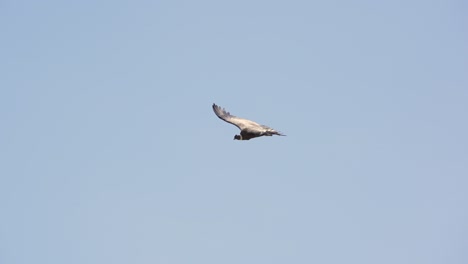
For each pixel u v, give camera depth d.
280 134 103.00
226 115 104.75
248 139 103.31
